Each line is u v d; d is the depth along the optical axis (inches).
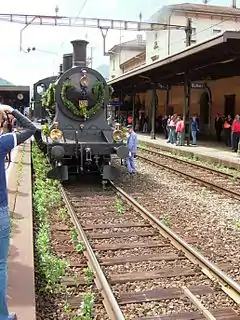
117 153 482.3
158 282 224.4
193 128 978.1
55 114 536.7
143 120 1573.6
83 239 279.3
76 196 437.1
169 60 843.4
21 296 174.1
